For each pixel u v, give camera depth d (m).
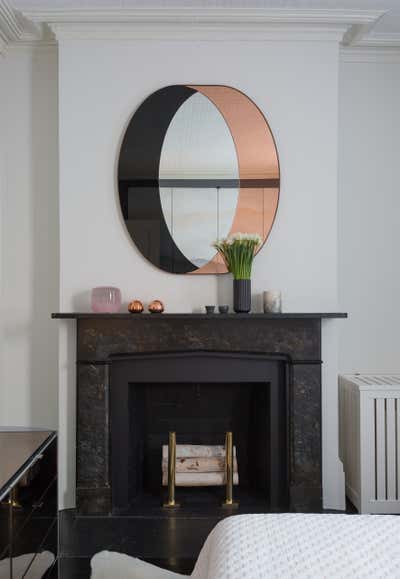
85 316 2.86
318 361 2.96
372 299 3.35
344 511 2.99
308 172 3.07
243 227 3.08
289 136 3.07
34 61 3.28
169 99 3.06
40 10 2.87
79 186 3.05
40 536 2.08
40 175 3.30
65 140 3.04
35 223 3.30
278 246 3.07
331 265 3.07
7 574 1.67
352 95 3.36
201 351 2.99
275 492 3.02
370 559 1.34
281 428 3.03
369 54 3.33
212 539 1.62
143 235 3.06
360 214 3.34
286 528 1.54
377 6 2.86
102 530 2.75
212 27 3.02
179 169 3.07
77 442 2.96
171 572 2.35
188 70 3.06
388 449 2.93
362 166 3.34
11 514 1.71
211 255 3.07
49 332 3.31
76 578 2.32
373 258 3.35
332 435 3.05
